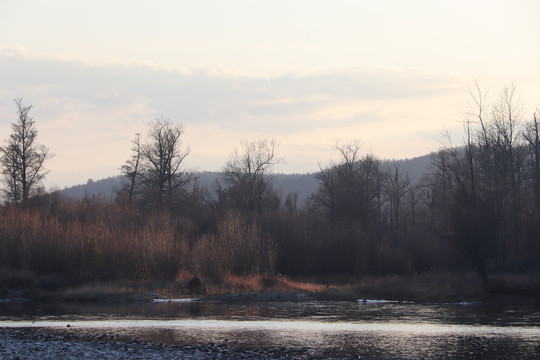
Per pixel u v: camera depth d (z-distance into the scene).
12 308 47.31
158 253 63.00
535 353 28.30
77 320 39.94
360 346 30.02
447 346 30.06
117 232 67.00
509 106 68.44
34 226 64.19
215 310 46.03
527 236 60.47
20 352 25.89
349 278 71.69
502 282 53.22
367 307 48.09
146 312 44.56
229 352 27.34
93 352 26.38
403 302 52.00
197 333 34.28
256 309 46.72
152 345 28.97
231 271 65.00
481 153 71.94
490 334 33.88
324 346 30.03
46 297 53.59
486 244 56.34
